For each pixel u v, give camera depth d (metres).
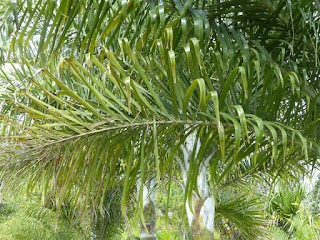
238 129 0.92
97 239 3.66
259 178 2.58
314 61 1.36
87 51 1.11
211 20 1.19
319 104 1.24
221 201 3.21
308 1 1.16
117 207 3.62
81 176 1.16
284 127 1.12
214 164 1.21
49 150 1.07
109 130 1.05
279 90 1.10
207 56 1.38
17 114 1.90
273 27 1.32
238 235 3.58
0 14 1.18
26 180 1.32
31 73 1.64
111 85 1.59
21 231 3.61
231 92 1.16
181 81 1.14
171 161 1.12
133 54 0.95
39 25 1.99
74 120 1.00
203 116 1.09
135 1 0.98
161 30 1.02
